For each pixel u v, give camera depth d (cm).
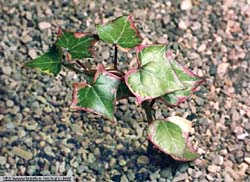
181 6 84
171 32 81
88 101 63
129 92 67
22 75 76
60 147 69
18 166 68
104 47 78
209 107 73
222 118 72
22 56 78
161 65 64
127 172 68
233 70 77
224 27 82
